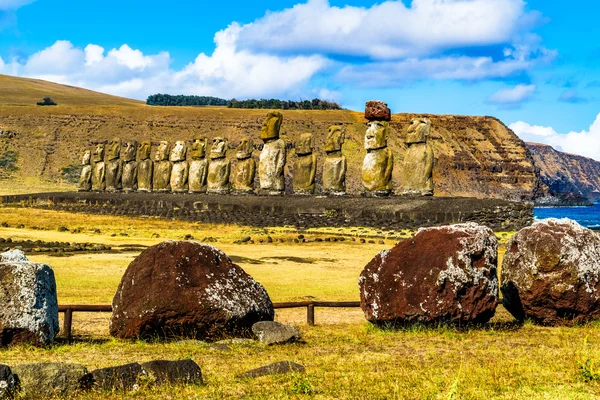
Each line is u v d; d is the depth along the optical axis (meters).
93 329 17.75
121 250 37.69
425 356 13.90
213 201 60.84
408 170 56.81
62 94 195.12
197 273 15.37
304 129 160.12
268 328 15.28
